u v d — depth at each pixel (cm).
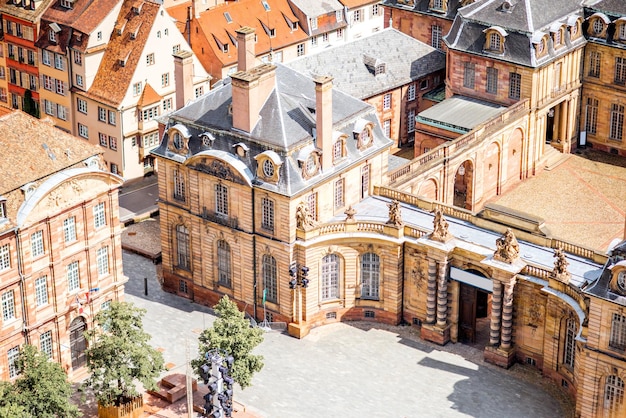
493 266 14338
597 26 18950
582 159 19550
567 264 13988
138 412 13875
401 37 19900
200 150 15450
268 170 14825
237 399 14138
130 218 18212
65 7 19612
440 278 14925
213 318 15875
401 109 19675
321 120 14850
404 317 15650
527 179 19025
